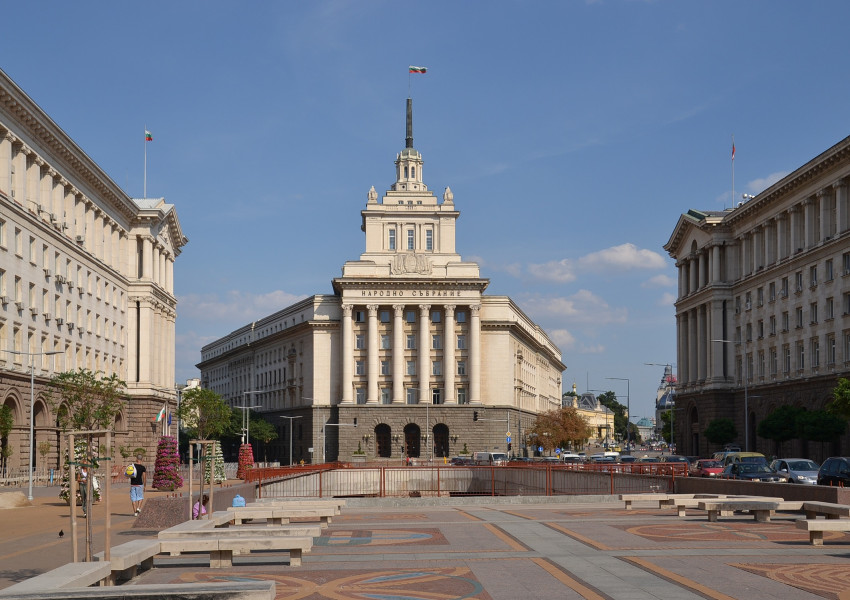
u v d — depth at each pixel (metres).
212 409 126.62
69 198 88.12
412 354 156.25
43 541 30.92
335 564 24.17
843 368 88.69
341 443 152.00
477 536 30.80
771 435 92.56
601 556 24.88
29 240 76.69
